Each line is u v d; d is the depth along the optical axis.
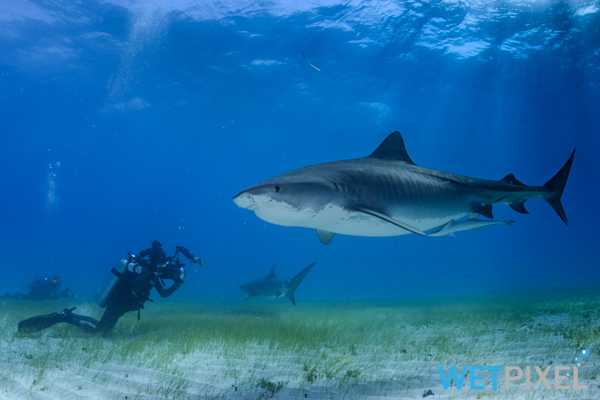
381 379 3.99
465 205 5.07
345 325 8.70
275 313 13.60
